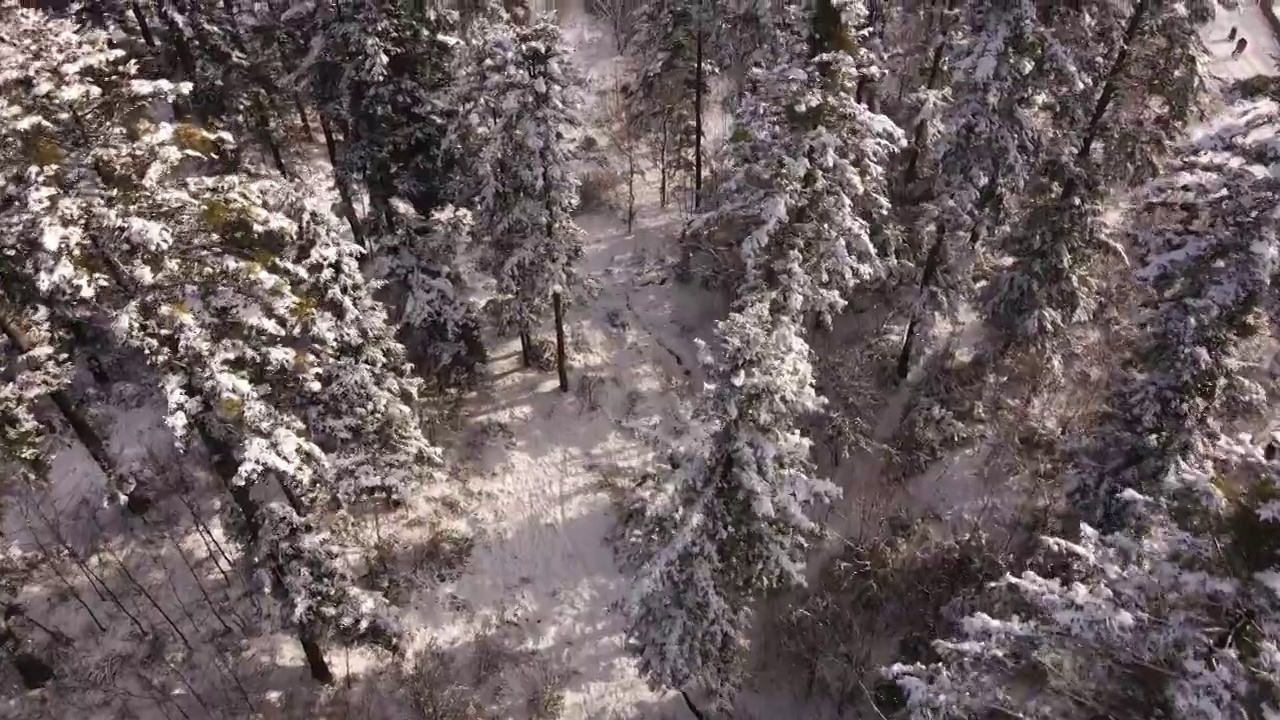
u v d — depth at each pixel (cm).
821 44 2100
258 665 1891
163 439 2248
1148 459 1673
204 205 1307
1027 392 2397
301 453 1475
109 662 1856
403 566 2131
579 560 2211
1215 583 979
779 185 1923
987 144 1997
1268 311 1456
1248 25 3822
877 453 2350
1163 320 1596
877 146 1956
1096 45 2056
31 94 1180
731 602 1653
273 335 1460
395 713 1842
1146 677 1055
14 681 1805
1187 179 1468
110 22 2519
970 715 1209
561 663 1981
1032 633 1140
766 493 1412
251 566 1609
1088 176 2016
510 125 2127
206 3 2741
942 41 2456
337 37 1995
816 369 2508
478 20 2731
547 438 2519
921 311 2316
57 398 1777
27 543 2048
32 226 1212
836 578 2081
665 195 3431
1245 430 1778
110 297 1325
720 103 3741
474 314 2439
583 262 3152
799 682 1972
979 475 2250
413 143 2248
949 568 2042
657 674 1642
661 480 1541
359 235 2408
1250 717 920
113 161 1252
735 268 2841
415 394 2034
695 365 2788
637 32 3744
